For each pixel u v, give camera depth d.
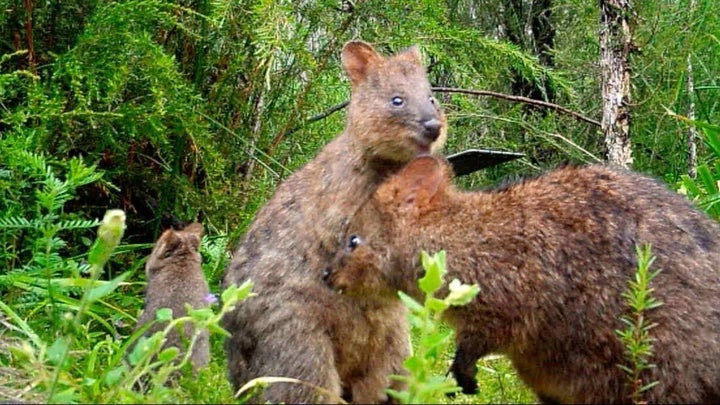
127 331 2.32
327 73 2.71
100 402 1.75
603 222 1.84
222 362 2.16
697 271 1.83
